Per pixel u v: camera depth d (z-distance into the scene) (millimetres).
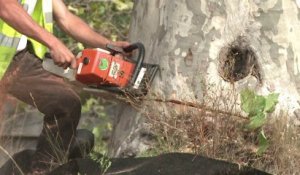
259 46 12680
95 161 11594
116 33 21531
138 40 13711
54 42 12047
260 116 11828
